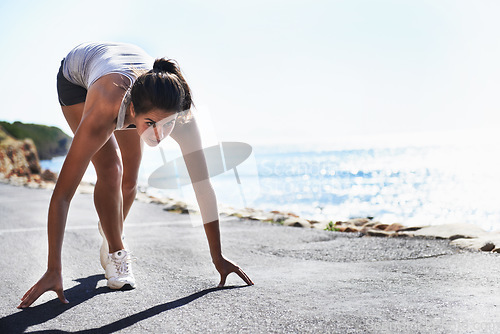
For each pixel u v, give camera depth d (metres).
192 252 3.56
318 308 2.09
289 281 2.59
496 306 2.04
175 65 2.11
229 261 2.52
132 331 1.93
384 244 3.69
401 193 12.37
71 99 2.56
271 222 5.45
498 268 2.75
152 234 4.52
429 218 7.96
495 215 8.05
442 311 2.01
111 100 2.08
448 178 16.42
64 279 2.85
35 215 6.16
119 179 2.55
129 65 2.21
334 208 9.52
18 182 13.88
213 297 2.32
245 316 2.03
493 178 15.59
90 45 2.43
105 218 2.55
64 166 2.10
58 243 2.17
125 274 2.58
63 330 1.97
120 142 2.77
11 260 3.49
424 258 3.17
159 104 1.96
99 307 2.25
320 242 3.93
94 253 3.67
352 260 3.21
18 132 47.88
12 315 2.17
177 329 1.93
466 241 3.55
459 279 2.55
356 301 2.18
